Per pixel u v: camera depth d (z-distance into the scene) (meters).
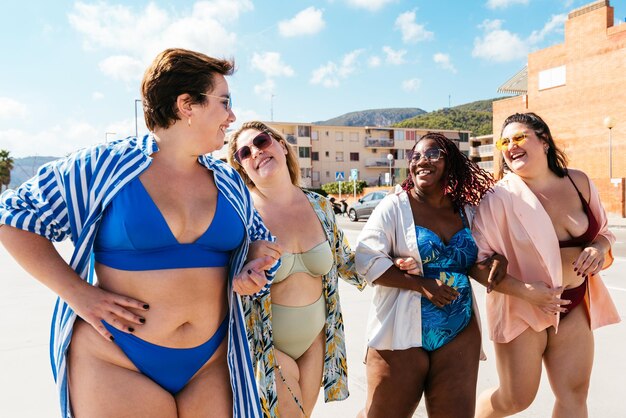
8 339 4.81
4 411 3.34
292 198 2.74
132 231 1.68
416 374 2.45
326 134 65.75
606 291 2.77
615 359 4.16
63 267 1.66
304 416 2.57
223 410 1.89
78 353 1.72
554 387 2.72
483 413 2.92
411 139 69.75
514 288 2.52
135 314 1.71
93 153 1.74
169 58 1.79
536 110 34.41
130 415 1.69
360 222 25.30
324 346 2.70
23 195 1.64
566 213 2.69
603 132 30.30
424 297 2.46
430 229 2.58
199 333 1.84
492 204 2.64
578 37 31.50
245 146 2.66
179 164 1.83
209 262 1.87
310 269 2.61
